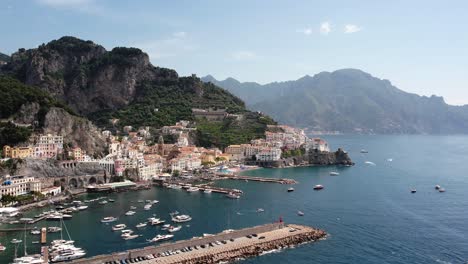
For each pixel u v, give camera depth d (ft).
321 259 559.38
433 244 620.90
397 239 641.40
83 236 647.97
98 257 521.65
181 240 617.21
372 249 598.34
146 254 547.08
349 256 571.28
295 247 603.26
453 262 554.87
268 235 631.97
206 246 581.94
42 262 524.52
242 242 599.16
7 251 577.02
